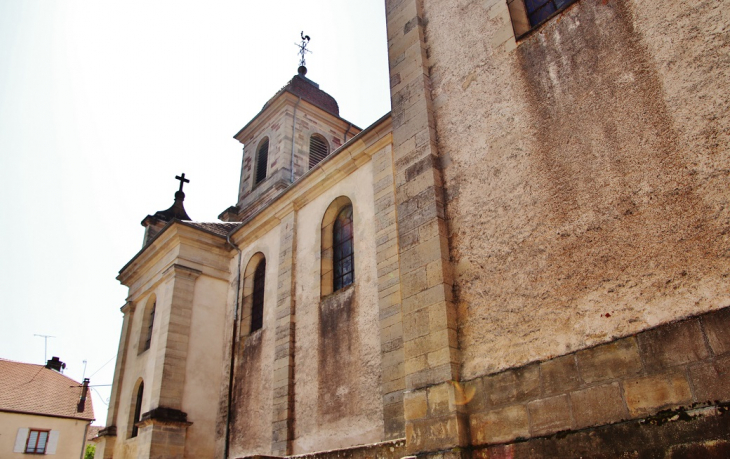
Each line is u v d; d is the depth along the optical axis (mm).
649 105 5617
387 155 11344
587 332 5359
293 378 11906
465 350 6316
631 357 4957
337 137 24625
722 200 4840
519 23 7488
